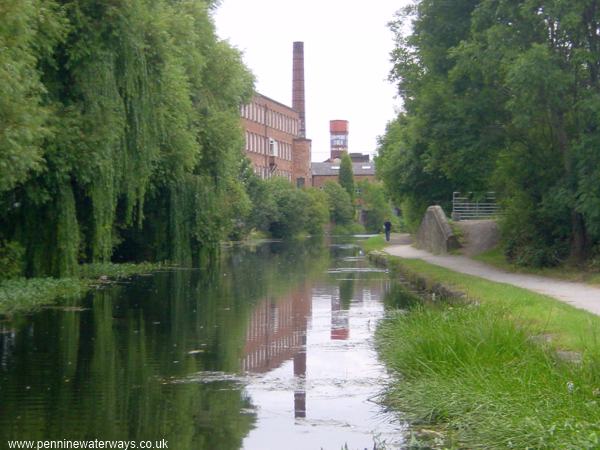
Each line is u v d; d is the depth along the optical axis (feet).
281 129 375.25
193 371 40.78
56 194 80.07
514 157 90.12
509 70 80.69
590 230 80.12
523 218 93.35
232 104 139.85
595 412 25.48
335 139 534.78
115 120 79.87
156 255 119.85
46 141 73.87
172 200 116.06
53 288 76.28
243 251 178.81
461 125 93.30
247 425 30.81
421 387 33.40
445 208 153.48
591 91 81.00
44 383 37.68
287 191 276.41
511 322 38.40
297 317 61.21
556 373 29.89
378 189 383.04
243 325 56.95
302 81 409.69
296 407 33.55
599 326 41.63
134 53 82.74
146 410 32.86
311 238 284.41
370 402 34.45
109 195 82.38
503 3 84.23
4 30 57.93
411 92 128.88
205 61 120.67
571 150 82.12
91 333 52.90
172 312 64.18
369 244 185.37
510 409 27.48
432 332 38.88
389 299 73.46
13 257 77.87
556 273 83.71
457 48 89.45
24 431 29.63
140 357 44.42
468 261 108.06
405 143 150.00
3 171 60.75
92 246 88.02
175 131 106.32
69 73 77.97
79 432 29.66
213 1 144.97
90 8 76.84
